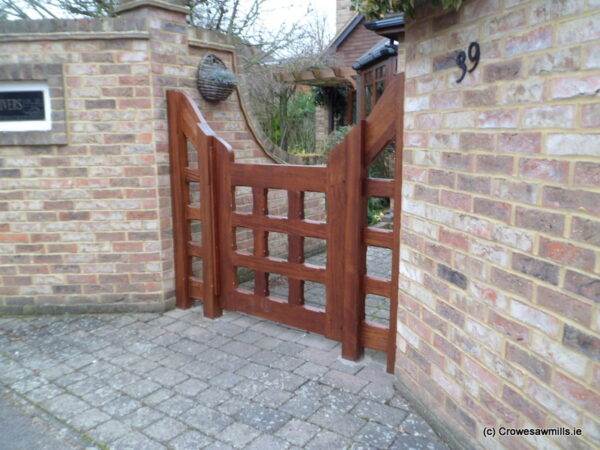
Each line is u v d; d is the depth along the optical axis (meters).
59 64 3.77
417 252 2.60
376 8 2.31
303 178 3.37
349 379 3.03
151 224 4.02
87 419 2.64
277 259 3.64
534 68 1.72
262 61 8.96
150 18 3.77
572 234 1.60
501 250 1.94
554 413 1.71
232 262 3.90
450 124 2.23
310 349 3.44
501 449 2.00
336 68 9.73
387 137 2.87
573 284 1.60
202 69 4.23
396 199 2.84
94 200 3.98
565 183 1.61
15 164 3.94
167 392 2.90
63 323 3.95
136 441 2.46
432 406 2.53
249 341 3.58
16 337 3.69
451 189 2.25
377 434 2.49
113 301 4.12
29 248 4.05
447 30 2.21
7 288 4.11
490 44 1.93
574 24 1.55
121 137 3.90
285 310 3.66
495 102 1.92
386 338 3.13
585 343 1.57
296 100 11.02
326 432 2.51
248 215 3.74
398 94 2.74
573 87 1.56
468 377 2.21
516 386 1.90
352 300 3.17
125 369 3.18
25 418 2.67
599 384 1.52
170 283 4.18
